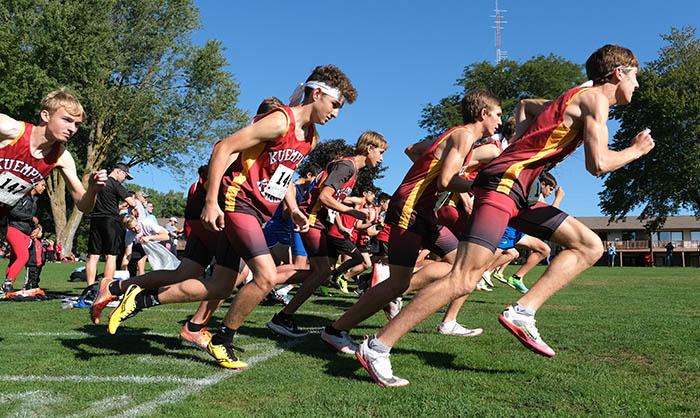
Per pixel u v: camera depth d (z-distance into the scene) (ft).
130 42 96.53
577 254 10.08
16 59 78.02
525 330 10.10
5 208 10.18
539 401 8.05
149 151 98.84
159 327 14.96
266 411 7.54
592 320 16.37
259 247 10.10
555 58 135.13
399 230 11.30
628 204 120.37
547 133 9.66
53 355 11.13
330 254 25.07
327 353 11.71
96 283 20.65
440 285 9.18
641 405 7.81
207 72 98.43
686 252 202.08
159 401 7.97
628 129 123.13
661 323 15.71
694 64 118.52
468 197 13.41
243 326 15.65
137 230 20.30
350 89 10.50
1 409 7.55
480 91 11.09
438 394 8.38
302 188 21.30
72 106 9.57
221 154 9.71
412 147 13.42
